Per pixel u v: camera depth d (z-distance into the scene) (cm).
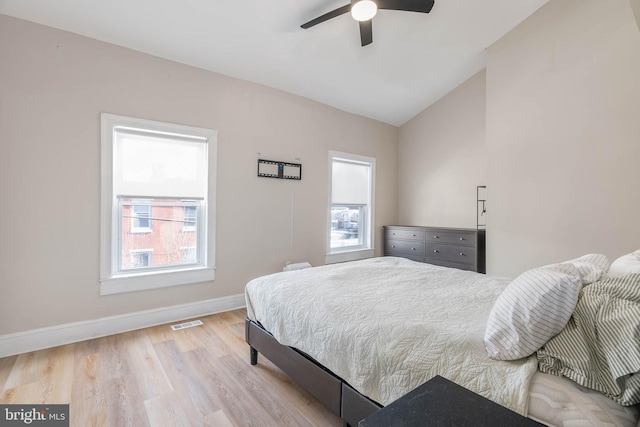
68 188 244
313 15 255
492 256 324
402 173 502
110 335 260
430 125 458
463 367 110
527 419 76
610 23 232
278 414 166
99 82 255
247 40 278
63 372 202
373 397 126
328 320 153
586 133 247
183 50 281
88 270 253
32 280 232
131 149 275
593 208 243
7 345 222
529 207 289
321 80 359
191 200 311
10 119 223
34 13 224
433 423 75
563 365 100
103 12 230
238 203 334
